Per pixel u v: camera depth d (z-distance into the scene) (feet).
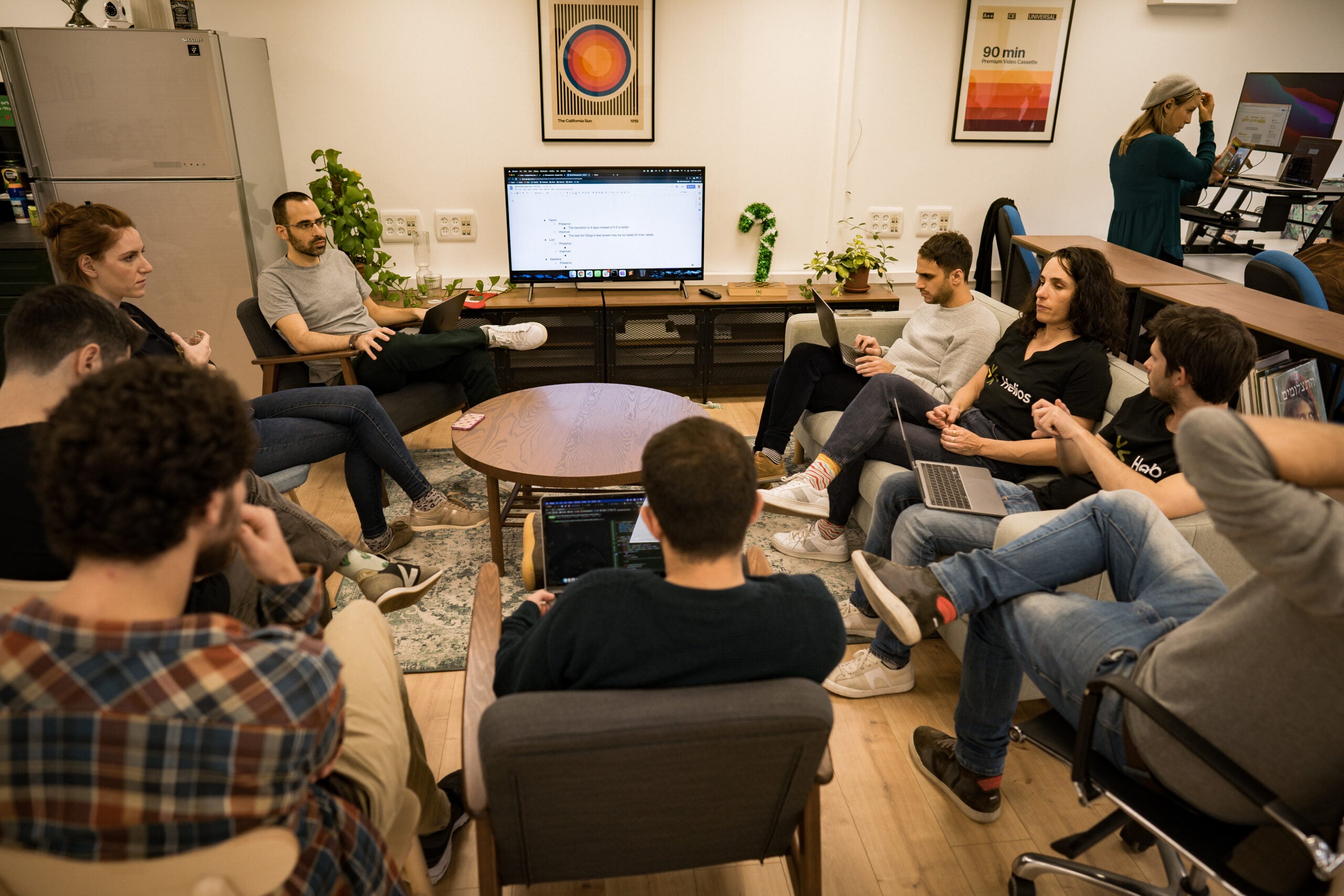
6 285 12.64
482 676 4.41
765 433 10.59
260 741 2.71
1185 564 4.66
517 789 3.36
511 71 13.61
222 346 12.82
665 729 3.20
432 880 5.30
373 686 4.36
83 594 2.68
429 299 14.08
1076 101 14.98
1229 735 3.51
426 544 9.57
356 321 11.20
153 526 2.62
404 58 13.35
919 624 4.93
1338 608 2.78
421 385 10.85
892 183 15.06
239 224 12.21
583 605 3.51
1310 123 14.46
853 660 7.23
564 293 14.58
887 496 7.37
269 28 12.97
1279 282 9.89
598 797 3.51
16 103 11.32
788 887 5.38
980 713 5.59
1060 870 4.89
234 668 2.70
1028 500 7.13
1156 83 13.30
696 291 14.73
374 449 8.94
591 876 4.15
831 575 8.90
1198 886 4.72
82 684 2.58
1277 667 3.34
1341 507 2.77
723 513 3.39
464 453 8.25
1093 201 15.69
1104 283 7.79
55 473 2.56
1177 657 3.73
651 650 3.41
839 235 15.25
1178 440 2.95
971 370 9.18
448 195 14.20
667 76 13.93
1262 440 2.77
